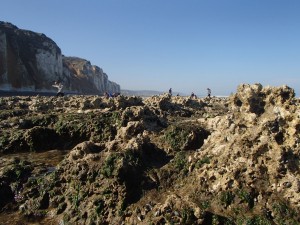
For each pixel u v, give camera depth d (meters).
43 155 21.06
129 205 13.31
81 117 24.95
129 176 14.12
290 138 13.82
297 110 14.63
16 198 15.79
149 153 16.88
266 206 12.16
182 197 12.88
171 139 19.81
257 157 13.21
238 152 13.47
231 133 14.92
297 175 12.69
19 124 24.70
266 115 16.09
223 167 13.31
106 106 31.53
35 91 128.38
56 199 14.95
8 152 21.73
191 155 15.30
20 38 140.38
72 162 15.71
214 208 12.42
